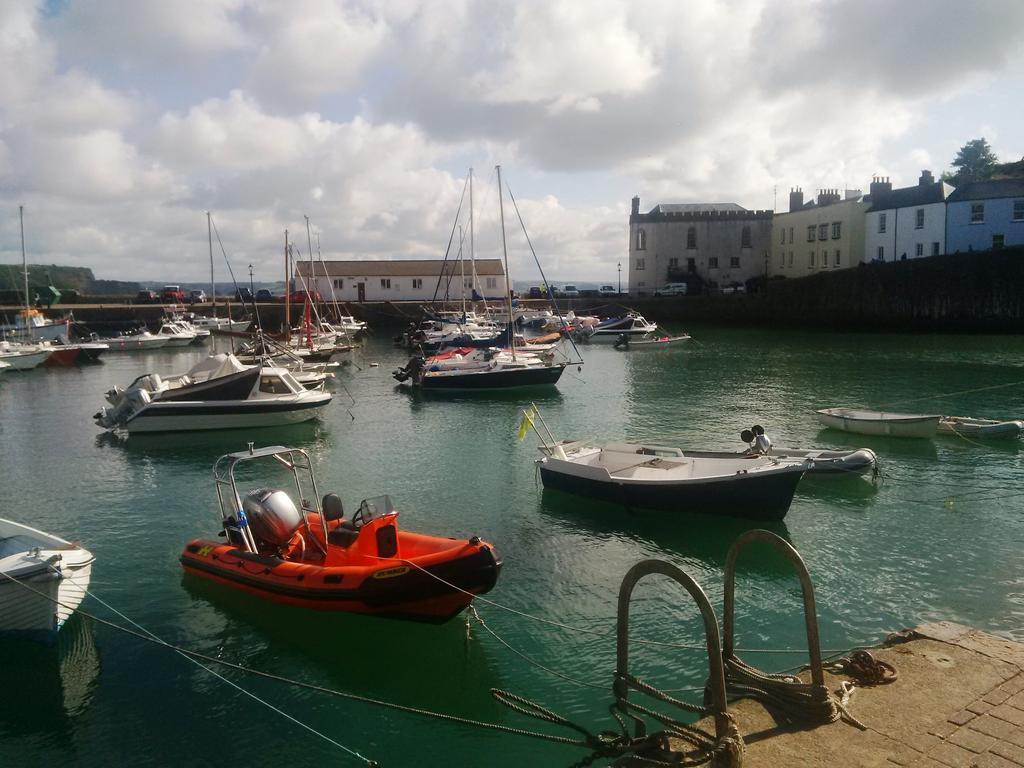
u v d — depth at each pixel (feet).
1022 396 95.66
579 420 86.38
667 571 18.48
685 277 266.36
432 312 204.33
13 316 200.95
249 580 35.58
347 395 107.86
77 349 156.35
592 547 45.11
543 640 34.01
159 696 30.07
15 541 35.68
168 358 168.66
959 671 21.58
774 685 20.12
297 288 274.98
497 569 32.12
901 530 46.83
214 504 55.21
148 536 47.98
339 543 35.99
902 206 205.16
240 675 31.60
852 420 73.87
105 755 26.45
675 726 18.78
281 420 83.92
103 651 33.32
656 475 51.24
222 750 26.76
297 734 27.76
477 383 109.50
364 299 283.38
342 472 63.93
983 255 173.37
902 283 185.88
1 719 28.37
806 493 54.54
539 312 230.27
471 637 34.40
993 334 173.88
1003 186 186.60
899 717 19.30
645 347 175.01
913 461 63.26
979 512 50.08
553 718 23.41
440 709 29.40
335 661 32.96
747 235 264.31
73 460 69.92
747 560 42.45
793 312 211.61
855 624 34.71
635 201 275.39
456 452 71.10
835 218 226.79
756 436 53.21
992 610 35.81
